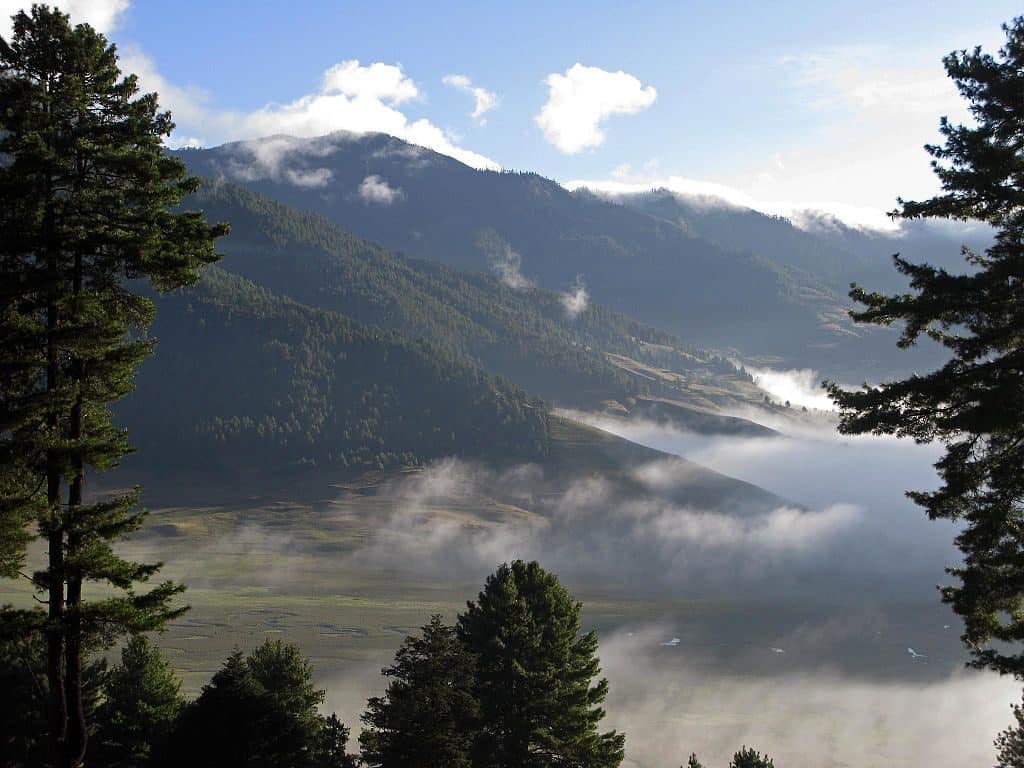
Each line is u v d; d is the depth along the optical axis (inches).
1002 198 901.8
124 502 1025.5
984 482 907.4
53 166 975.6
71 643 991.6
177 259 1008.2
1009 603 924.6
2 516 938.1
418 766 1535.4
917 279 959.0
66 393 967.0
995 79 895.1
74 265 1022.4
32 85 978.7
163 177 1046.4
